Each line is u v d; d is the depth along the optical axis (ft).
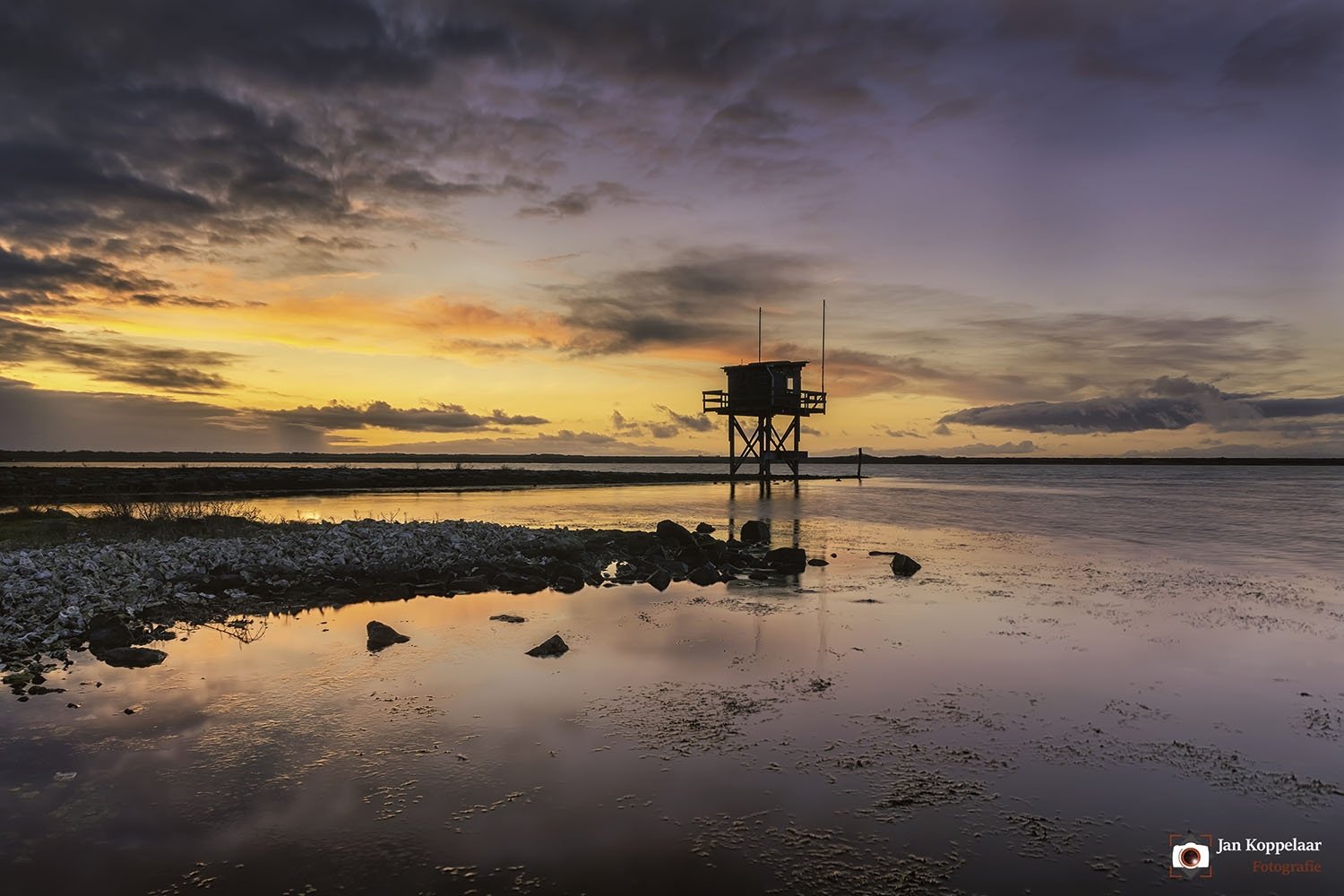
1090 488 254.68
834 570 63.72
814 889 16.76
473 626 41.55
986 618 44.45
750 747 24.75
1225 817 20.42
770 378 221.66
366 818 19.75
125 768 22.77
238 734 25.52
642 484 246.88
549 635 39.55
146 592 46.34
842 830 19.39
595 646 37.45
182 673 32.48
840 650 37.11
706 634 39.99
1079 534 97.30
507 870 17.38
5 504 123.13
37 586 43.80
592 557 66.13
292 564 54.80
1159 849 18.70
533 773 22.56
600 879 17.04
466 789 21.44
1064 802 21.18
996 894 16.65
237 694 29.66
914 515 129.39
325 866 17.51
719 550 68.64
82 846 18.33
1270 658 36.42
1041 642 38.88
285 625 41.73
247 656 35.24
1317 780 22.79
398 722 26.71
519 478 240.73
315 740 25.02
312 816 19.85
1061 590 54.44
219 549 57.62
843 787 21.90
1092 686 31.76
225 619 42.70
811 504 157.28
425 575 54.39
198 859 17.75
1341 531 101.04
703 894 16.52
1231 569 65.51
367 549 61.36
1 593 42.52
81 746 24.40
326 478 194.08
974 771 23.12
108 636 36.99
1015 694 30.71
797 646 37.70
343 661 34.37
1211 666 34.96
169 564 52.26
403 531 69.41
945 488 247.29
